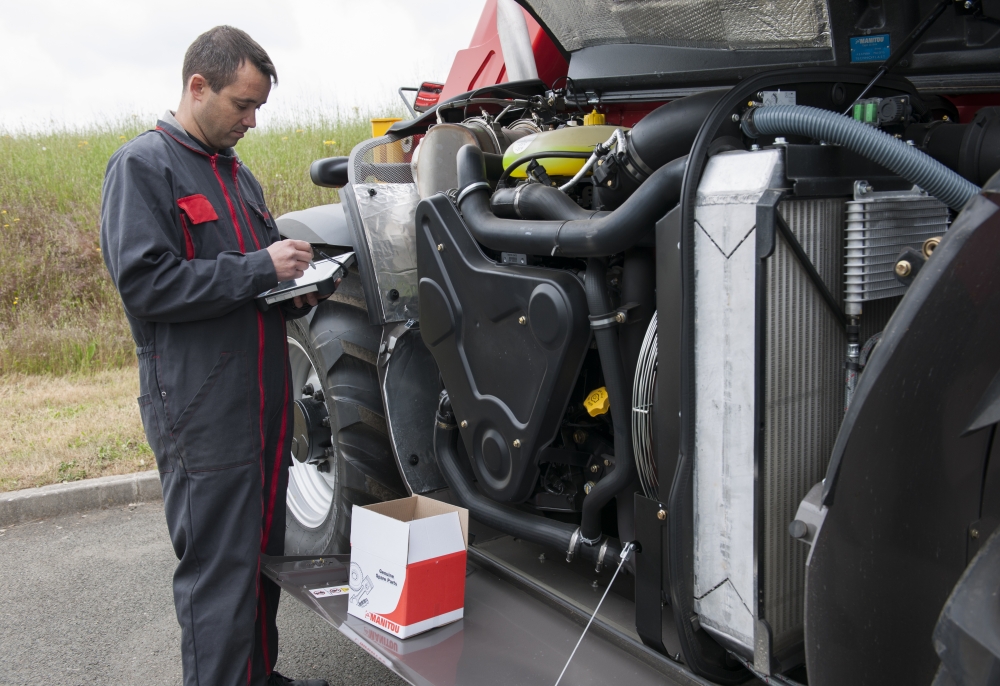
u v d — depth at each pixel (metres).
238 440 1.97
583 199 2.02
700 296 1.50
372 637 1.90
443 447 2.35
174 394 1.92
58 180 7.30
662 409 1.60
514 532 2.12
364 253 2.41
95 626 2.73
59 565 3.21
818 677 1.26
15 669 2.47
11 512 3.64
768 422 1.44
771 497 1.47
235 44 1.94
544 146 2.01
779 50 2.05
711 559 1.54
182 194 1.92
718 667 1.64
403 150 2.78
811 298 1.49
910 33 1.78
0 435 4.37
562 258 1.99
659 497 1.64
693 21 2.12
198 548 1.96
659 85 2.42
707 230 1.47
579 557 2.01
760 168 1.41
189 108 1.99
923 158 1.39
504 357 1.99
